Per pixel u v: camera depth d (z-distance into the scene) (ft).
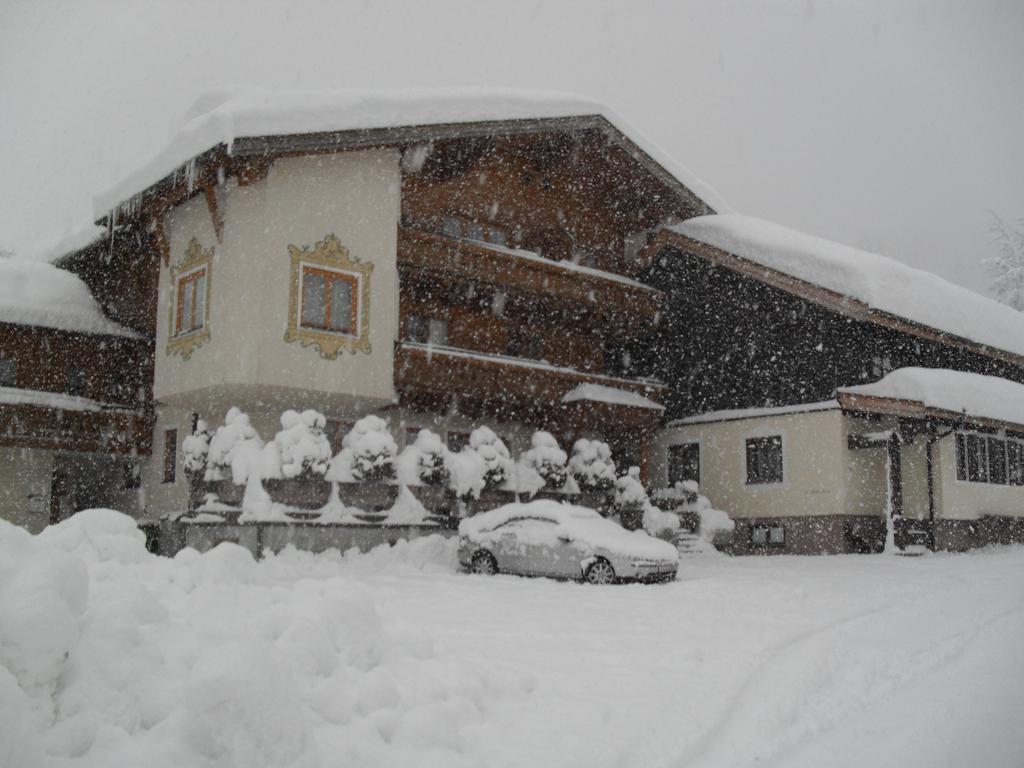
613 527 54.13
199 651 16.66
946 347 95.40
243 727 13.52
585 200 89.76
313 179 64.34
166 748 13.24
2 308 77.10
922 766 15.46
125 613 16.35
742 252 86.94
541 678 22.88
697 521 82.53
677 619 34.50
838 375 82.17
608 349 100.22
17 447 73.97
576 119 76.69
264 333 60.44
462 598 41.19
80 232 91.66
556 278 80.64
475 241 76.07
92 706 14.21
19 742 12.59
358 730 15.96
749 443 86.58
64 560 15.55
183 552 23.97
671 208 92.12
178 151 61.31
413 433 74.54
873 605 39.09
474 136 69.87
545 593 44.01
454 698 18.49
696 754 16.63
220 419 71.51
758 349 88.33
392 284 68.44
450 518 67.31
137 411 80.48
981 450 90.27
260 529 56.13
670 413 94.63
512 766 15.64
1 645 13.67
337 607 19.58
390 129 63.87
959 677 22.88
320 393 64.13
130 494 83.46
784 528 82.28
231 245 62.59
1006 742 16.66
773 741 17.33
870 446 79.56
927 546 82.79
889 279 86.02
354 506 62.39
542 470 74.13
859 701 20.61
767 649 27.40
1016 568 59.77
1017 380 106.11
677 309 95.30
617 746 16.85
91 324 82.17
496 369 74.38
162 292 70.79
